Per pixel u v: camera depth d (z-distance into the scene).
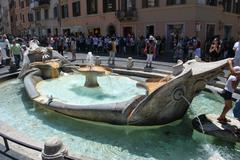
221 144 7.18
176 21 27.91
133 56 24.42
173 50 25.55
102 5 36.12
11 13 70.94
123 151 6.91
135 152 6.86
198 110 9.77
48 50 16.30
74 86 12.21
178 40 23.81
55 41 28.28
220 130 7.39
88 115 8.42
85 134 7.87
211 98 11.24
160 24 29.36
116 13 33.66
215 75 7.98
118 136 7.70
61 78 13.92
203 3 27.44
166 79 8.55
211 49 17.67
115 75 14.50
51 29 49.62
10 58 19.22
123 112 7.86
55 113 9.45
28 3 58.72
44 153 4.59
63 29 45.53
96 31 38.12
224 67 7.85
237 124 7.72
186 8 26.89
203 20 27.70
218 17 30.47
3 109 10.12
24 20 62.38
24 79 12.38
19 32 65.81
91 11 38.38
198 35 27.08
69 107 8.76
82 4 39.69
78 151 6.92
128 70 17.05
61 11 45.41
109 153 6.82
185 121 8.66
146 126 8.03
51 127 8.39
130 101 7.95
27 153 5.97
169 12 28.33
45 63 13.94
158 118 7.97
